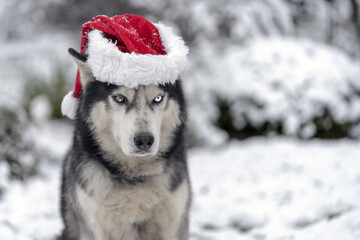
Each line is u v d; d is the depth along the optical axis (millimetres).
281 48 8484
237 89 8016
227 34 9656
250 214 4391
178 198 3000
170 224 3064
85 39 3006
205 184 5453
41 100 8234
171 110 2898
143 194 2889
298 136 7637
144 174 2885
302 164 5570
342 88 7996
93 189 2867
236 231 4125
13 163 5477
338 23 11828
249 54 8469
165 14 9172
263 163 5836
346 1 11750
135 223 3031
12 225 3998
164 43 3012
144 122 2654
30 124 6234
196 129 7703
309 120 7652
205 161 6406
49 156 6484
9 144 5516
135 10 9016
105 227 2973
